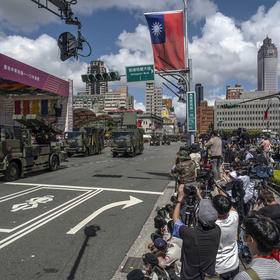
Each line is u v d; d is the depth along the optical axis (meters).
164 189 9.52
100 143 28.25
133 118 28.23
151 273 2.34
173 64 11.85
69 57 7.94
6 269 3.68
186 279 2.27
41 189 9.32
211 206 2.31
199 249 2.22
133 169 14.98
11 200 7.70
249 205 4.88
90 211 6.63
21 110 29.86
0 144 10.27
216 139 7.69
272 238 1.51
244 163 5.60
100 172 13.71
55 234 5.05
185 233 2.30
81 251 4.30
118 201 7.66
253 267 1.53
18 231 5.19
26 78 22.66
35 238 4.84
